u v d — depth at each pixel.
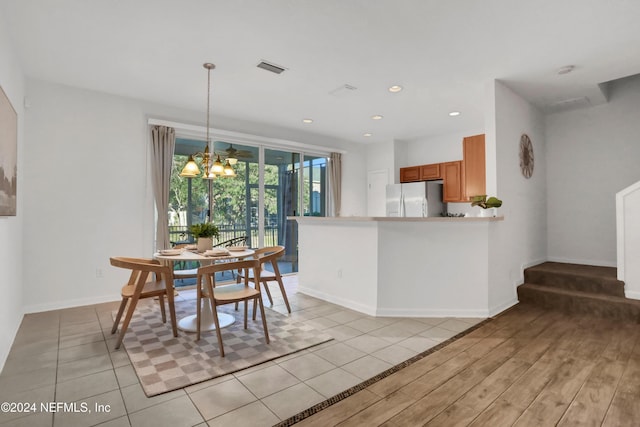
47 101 3.51
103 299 3.82
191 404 1.79
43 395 1.86
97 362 2.27
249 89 3.79
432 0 2.19
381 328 2.97
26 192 3.38
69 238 3.62
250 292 2.70
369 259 3.40
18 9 2.27
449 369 2.20
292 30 2.56
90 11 2.30
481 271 3.31
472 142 4.46
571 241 4.62
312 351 2.47
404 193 5.96
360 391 1.93
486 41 2.74
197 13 2.33
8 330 2.50
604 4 2.24
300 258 4.35
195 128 4.47
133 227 4.04
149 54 2.94
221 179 4.89
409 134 6.02
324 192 6.28
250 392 1.91
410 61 3.10
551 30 2.57
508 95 3.80
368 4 2.23
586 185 4.50
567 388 1.97
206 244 3.15
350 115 4.82
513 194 3.86
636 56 3.02
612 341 2.67
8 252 2.54
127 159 4.01
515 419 1.67
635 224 3.31
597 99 4.21
